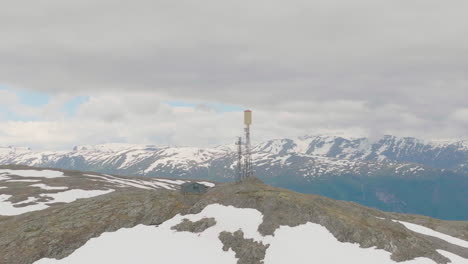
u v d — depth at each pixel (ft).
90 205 289.33
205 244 219.61
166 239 227.40
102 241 228.22
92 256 211.61
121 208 273.13
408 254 207.72
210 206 259.60
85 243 228.22
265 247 211.00
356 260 197.36
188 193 297.53
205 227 235.61
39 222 260.01
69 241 230.27
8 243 234.17
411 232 244.63
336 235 217.77
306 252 203.31
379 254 204.54
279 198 255.70
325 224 226.17
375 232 220.84
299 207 243.19
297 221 231.09
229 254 209.87
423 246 217.77
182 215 257.14
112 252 213.87
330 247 207.31
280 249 207.92
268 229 224.94
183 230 236.63
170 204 275.80
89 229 243.40
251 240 217.97
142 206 272.92
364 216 253.85
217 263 202.18
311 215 235.20
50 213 282.15
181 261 202.18
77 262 206.90
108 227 245.24
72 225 249.34
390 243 213.05
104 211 270.46
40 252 221.25
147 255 208.74
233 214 245.45
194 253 210.38
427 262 203.41
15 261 215.31
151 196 292.61
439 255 212.02
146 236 232.32
